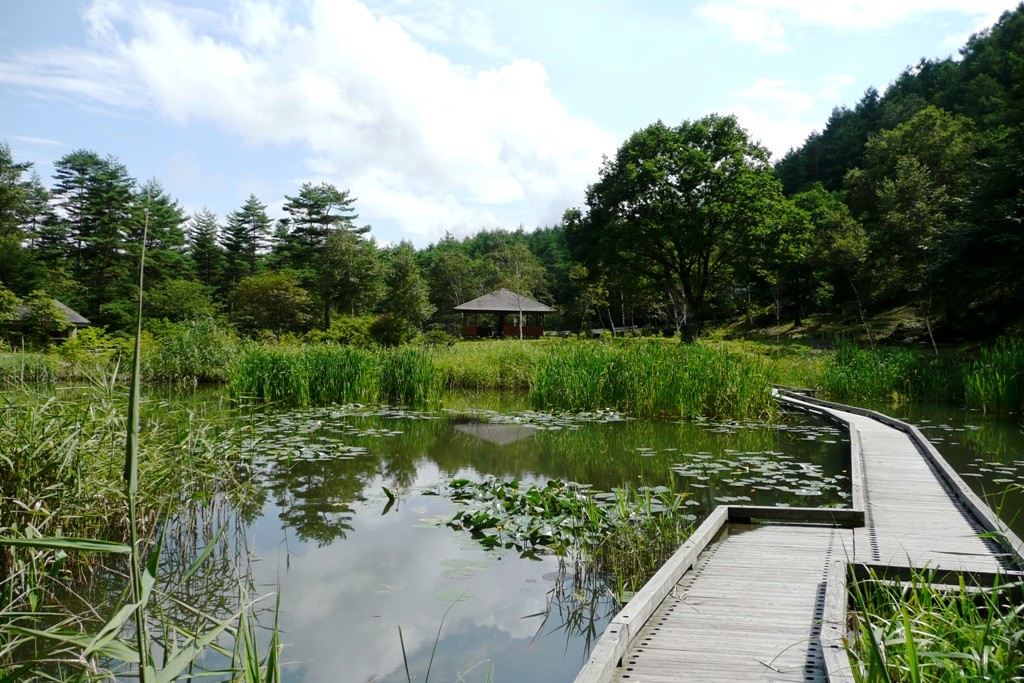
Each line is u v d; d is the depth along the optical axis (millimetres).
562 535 4816
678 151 30141
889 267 27062
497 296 38000
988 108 40375
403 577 4125
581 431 9734
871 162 40219
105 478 4438
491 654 3143
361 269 42781
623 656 2705
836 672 2287
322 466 7410
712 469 7066
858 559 3930
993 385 11945
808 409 12133
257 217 52750
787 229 29281
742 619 3135
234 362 16812
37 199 42031
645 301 40562
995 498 5812
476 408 12398
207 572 4195
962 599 2746
